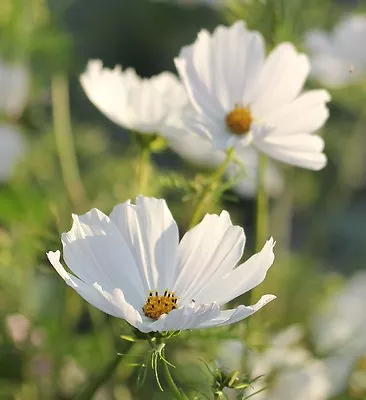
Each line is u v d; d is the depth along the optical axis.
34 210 1.02
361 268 1.31
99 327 0.99
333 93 1.08
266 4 0.94
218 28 0.84
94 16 1.75
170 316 0.70
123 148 1.23
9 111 1.12
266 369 0.95
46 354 0.97
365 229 1.36
